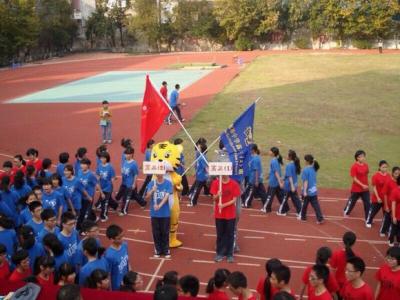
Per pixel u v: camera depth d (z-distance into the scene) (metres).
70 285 5.62
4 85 43.16
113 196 15.11
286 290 6.61
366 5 62.62
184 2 72.06
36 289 6.35
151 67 53.78
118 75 47.25
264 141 21.09
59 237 8.27
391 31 64.50
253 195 14.23
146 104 12.34
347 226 12.83
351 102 29.19
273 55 60.75
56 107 30.47
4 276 7.65
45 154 20.05
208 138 21.67
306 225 12.94
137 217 13.66
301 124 24.20
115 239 7.75
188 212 13.99
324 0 64.81
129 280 7.15
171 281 6.76
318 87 34.72
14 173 12.35
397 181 11.23
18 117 27.77
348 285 7.05
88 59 67.69
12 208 10.62
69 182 11.62
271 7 68.00
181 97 32.62
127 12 77.31
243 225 13.01
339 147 20.09
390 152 19.27
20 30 61.03
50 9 70.62
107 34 76.75
